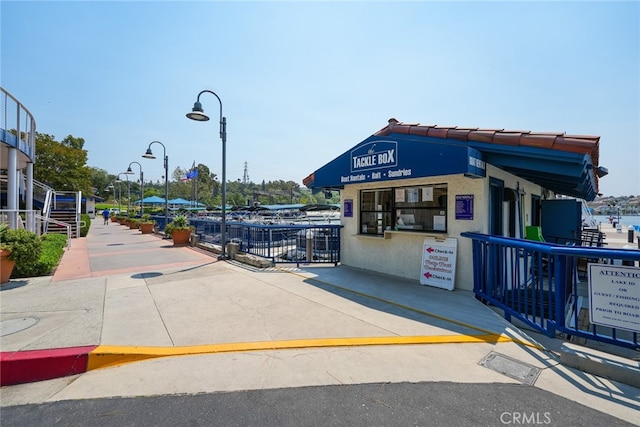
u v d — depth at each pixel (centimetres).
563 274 389
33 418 261
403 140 643
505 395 286
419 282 691
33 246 730
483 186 607
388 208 788
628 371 302
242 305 532
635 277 324
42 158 3061
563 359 340
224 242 1000
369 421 254
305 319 468
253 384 306
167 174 1781
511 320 481
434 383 305
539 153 518
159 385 307
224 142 1010
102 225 3127
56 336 397
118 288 640
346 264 892
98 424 253
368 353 365
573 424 248
